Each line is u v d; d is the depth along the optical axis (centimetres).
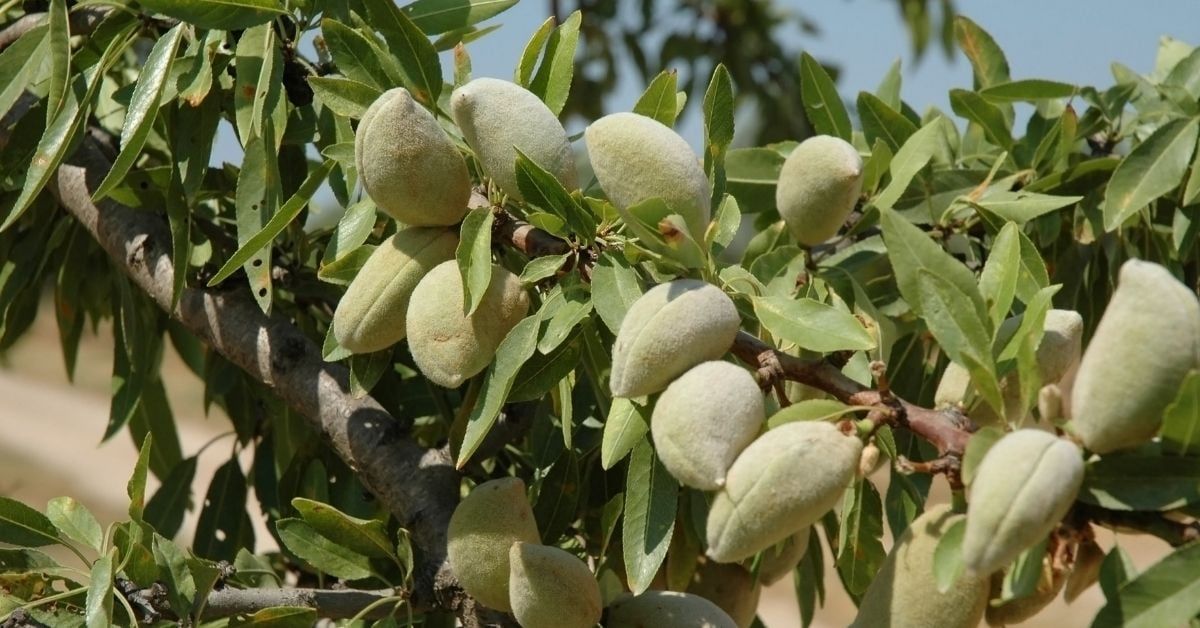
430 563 82
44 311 720
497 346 77
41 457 434
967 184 95
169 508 99
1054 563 71
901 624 72
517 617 77
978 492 68
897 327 97
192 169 87
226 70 89
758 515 70
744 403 71
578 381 86
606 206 78
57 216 100
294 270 93
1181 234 92
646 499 76
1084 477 70
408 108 77
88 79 88
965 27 98
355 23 87
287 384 88
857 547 82
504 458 92
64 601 80
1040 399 71
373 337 79
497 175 77
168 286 91
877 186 94
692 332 72
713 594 86
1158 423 69
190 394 537
